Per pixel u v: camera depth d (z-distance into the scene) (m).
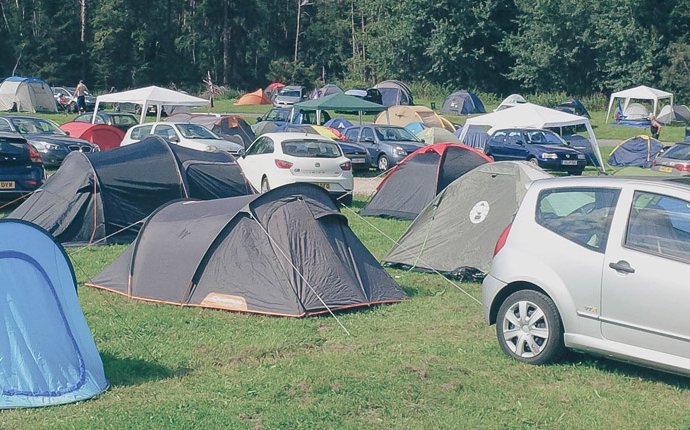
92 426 5.98
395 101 54.88
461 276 11.60
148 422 6.09
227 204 10.27
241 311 9.45
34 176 16.48
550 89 62.78
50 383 6.56
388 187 17.81
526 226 7.79
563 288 7.39
